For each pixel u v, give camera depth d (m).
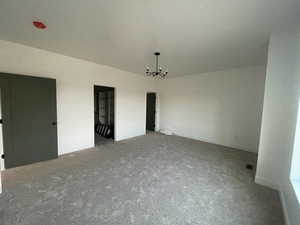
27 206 1.69
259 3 1.47
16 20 1.91
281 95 2.01
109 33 2.23
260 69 3.63
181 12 1.68
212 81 4.55
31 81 2.81
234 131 4.13
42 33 2.28
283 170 1.99
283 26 1.89
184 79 5.29
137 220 1.54
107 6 1.59
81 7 1.62
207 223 1.52
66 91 3.41
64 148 3.46
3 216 1.54
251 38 2.27
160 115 6.22
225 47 2.65
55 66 3.19
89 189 2.06
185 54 3.07
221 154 3.58
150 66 4.11
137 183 2.24
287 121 1.98
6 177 2.35
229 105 4.21
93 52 3.11
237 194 2.01
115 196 1.92
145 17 1.79
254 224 1.51
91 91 3.87
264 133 2.19
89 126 3.90
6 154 2.62
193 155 3.48
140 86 5.34
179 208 1.72
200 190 2.08
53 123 3.14
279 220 1.57
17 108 2.69
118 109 4.64
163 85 5.98
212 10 1.62
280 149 2.06
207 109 4.70
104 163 2.96
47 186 2.11
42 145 3.01
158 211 1.67
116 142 4.52
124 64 3.99
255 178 2.31
